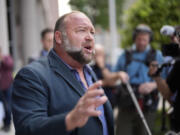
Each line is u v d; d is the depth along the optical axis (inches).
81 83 65.7
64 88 60.7
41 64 62.1
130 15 228.8
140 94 131.0
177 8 207.0
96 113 43.0
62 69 62.9
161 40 202.7
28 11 233.0
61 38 63.7
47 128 47.1
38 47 259.4
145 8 214.4
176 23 204.5
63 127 45.6
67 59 64.8
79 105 43.9
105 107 70.1
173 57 87.9
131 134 135.1
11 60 210.5
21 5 237.3
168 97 93.9
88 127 60.2
